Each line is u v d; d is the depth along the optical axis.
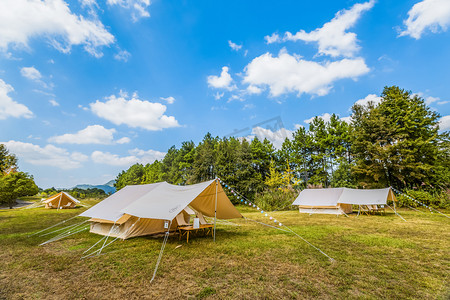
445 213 14.23
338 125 27.77
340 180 23.41
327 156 27.70
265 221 11.75
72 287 3.57
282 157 30.19
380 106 21.66
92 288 3.53
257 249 5.81
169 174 35.97
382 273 4.14
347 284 3.67
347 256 5.18
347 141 26.64
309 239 6.96
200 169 28.61
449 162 19.16
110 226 7.63
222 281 3.80
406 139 19.41
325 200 14.91
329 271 4.23
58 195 18.77
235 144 28.58
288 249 5.80
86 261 4.85
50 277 3.98
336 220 11.77
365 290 3.46
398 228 8.95
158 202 6.85
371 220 11.60
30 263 4.71
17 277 3.99
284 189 24.23
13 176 24.41
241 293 3.35
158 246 6.14
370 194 13.71
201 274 4.10
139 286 3.60
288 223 10.85
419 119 19.98
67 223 10.70
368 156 20.59
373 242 6.48
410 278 3.90
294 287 3.56
